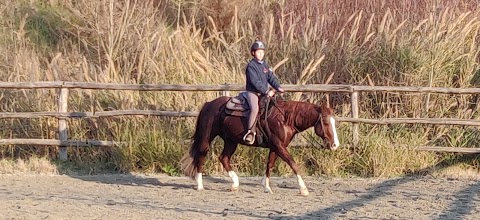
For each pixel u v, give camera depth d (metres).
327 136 8.98
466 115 11.52
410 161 10.86
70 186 9.89
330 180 10.52
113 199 8.90
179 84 11.33
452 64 12.19
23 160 11.29
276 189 9.79
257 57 9.08
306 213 8.08
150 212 8.06
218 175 10.84
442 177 10.65
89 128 11.48
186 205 8.54
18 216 7.69
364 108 11.87
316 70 12.41
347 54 12.45
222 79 11.94
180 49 12.73
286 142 9.20
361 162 10.83
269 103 9.16
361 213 8.09
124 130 11.12
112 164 11.20
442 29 12.62
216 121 9.45
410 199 9.04
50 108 11.61
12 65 13.06
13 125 11.61
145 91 11.49
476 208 8.41
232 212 8.09
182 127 11.12
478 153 10.84
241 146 10.89
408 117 11.63
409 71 12.09
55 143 11.17
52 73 12.57
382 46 12.35
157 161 10.99
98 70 12.95
